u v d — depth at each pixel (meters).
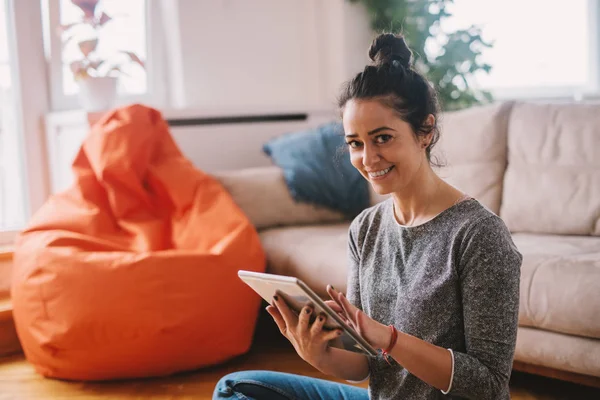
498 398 1.28
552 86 5.50
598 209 2.88
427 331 1.35
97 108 3.90
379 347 1.26
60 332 2.74
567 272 2.30
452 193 1.39
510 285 1.28
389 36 1.42
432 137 1.39
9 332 3.36
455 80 4.50
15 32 4.04
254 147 4.22
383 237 1.49
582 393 2.55
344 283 2.84
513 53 5.37
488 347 1.28
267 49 4.58
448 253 1.34
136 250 3.03
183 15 4.29
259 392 1.55
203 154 4.06
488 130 3.23
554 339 2.32
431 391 1.37
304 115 4.46
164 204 3.25
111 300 2.71
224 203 3.19
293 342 1.39
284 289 1.25
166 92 4.46
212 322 2.84
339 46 4.58
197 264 2.82
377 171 1.35
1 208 4.20
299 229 3.47
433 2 4.49
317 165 3.64
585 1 5.52
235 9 4.46
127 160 3.13
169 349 2.79
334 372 1.44
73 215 3.06
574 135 3.03
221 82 4.44
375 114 1.31
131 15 4.30
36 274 2.80
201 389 2.74
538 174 3.07
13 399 2.71
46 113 4.14
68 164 3.89
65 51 4.16
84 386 2.83
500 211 3.18
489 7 5.25
